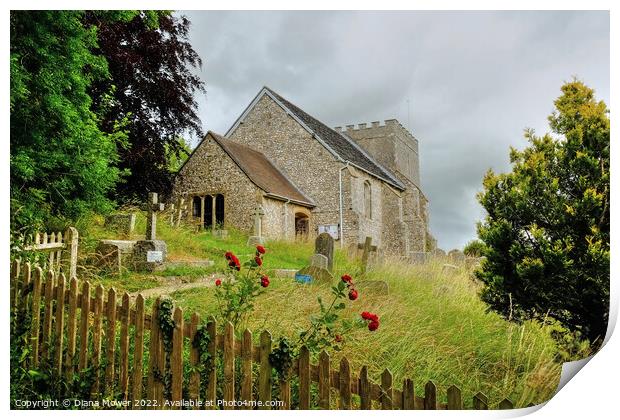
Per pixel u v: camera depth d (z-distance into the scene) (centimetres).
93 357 442
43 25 758
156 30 1841
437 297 825
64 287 464
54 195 863
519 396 488
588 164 583
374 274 1025
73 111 814
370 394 357
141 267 978
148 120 1881
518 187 629
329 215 2625
